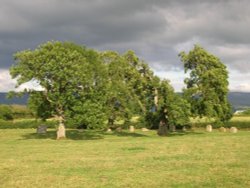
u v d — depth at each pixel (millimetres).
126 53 89875
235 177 23328
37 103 67562
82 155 36562
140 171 26312
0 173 26406
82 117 65312
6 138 68312
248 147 40656
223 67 89500
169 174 24844
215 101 88062
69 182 23047
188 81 90062
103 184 22344
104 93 73062
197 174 24641
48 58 65875
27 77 65188
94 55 80562
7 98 67250
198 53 88750
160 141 53812
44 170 27422
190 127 98250
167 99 79125
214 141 49906
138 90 87250
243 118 113875
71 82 65000
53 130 91062
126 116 88062
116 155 35750
